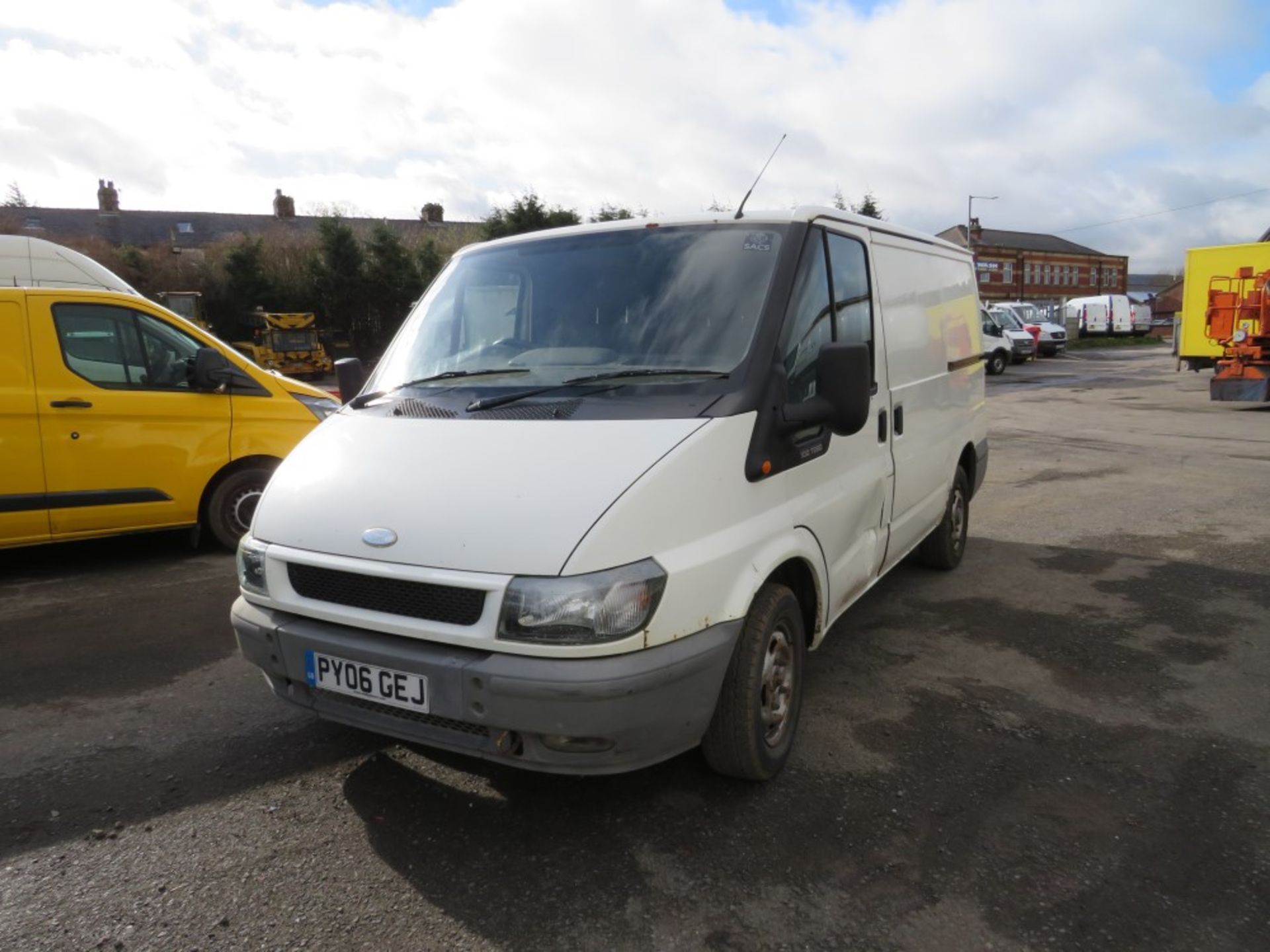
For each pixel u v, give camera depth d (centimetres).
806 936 248
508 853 287
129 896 268
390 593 276
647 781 330
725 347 323
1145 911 257
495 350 367
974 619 508
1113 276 8875
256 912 260
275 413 667
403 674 270
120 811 315
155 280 3956
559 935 249
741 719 302
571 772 265
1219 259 1880
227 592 568
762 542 302
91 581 597
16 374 575
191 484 637
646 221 385
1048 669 435
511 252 402
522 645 254
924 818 305
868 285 412
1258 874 274
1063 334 3616
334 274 4056
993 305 3331
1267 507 792
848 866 279
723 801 316
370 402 367
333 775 338
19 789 331
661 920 255
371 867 281
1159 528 721
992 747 356
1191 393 1972
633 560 261
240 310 3981
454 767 343
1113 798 318
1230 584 566
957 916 256
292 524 302
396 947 245
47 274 750
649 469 273
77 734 375
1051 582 576
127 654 465
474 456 294
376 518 284
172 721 386
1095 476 970
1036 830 298
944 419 532
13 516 577
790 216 361
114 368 611
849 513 375
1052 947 243
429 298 414
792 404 326
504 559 260
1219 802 315
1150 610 520
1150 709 391
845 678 425
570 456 282
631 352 336
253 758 352
